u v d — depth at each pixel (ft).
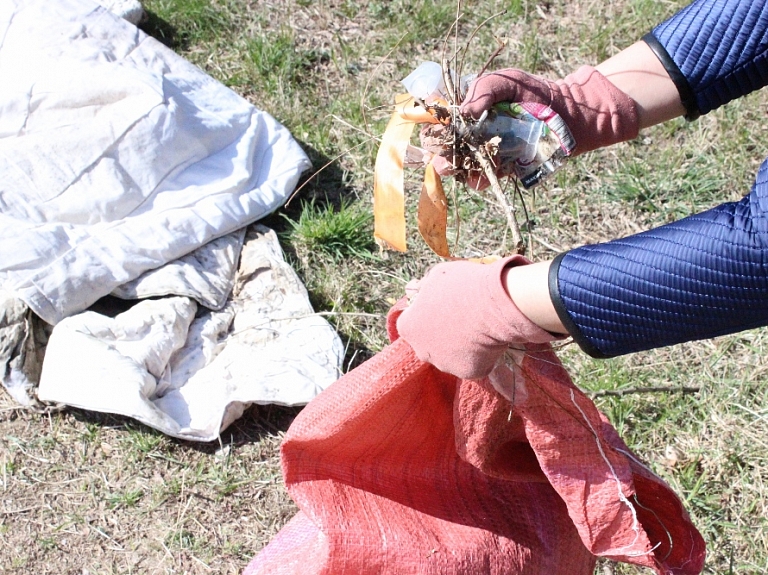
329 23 13.23
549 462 4.88
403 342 4.79
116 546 7.89
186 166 10.18
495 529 5.32
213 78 11.32
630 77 4.81
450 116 4.96
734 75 4.66
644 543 4.95
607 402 8.66
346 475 5.17
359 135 11.59
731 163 11.06
